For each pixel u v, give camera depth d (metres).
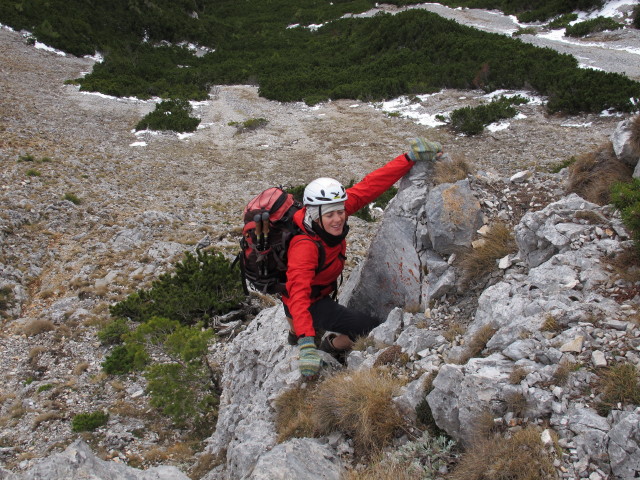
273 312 7.32
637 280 3.60
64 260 14.69
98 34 44.16
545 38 35.19
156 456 7.62
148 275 13.89
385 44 39.84
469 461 2.97
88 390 9.72
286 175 22.34
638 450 2.52
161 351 10.55
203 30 51.56
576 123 21.98
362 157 23.38
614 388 2.88
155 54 45.31
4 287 12.90
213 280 12.38
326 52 44.31
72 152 23.27
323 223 3.84
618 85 22.72
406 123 26.69
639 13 32.84
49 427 8.71
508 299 3.95
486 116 23.86
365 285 5.48
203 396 8.72
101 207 18.02
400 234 5.07
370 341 4.69
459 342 4.06
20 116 26.53
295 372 4.79
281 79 37.16
